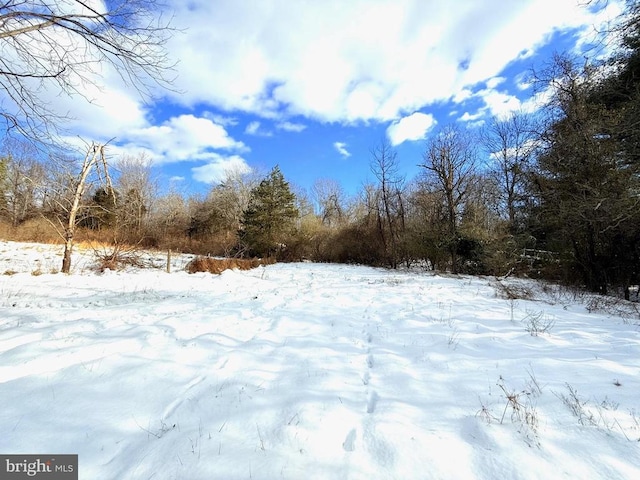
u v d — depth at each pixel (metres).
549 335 5.20
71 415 2.75
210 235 35.56
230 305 7.30
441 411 2.90
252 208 29.89
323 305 7.59
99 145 12.59
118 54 4.77
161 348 4.24
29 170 10.99
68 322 5.18
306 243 28.59
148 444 2.44
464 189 20.88
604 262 11.48
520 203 17.17
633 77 9.57
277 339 4.98
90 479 2.11
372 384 3.51
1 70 4.62
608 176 9.91
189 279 11.79
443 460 2.24
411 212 24.77
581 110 11.18
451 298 8.85
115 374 3.43
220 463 2.21
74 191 12.48
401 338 5.10
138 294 8.45
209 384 3.37
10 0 4.10
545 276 14.42
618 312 7.42
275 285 11.27
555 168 11.72
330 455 2.31
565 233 12.28
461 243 18.59
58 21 4.31
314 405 2.96
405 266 23.23
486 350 4.53
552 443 2.41
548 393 3.17
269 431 2.58
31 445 2.39
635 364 3.88
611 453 2.28
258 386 3.37
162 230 35.22
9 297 7.12
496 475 2.11
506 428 2.60
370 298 8.73
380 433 2.53
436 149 20.27
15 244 19.02
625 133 9.02
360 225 26.58
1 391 3.03
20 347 3.91
